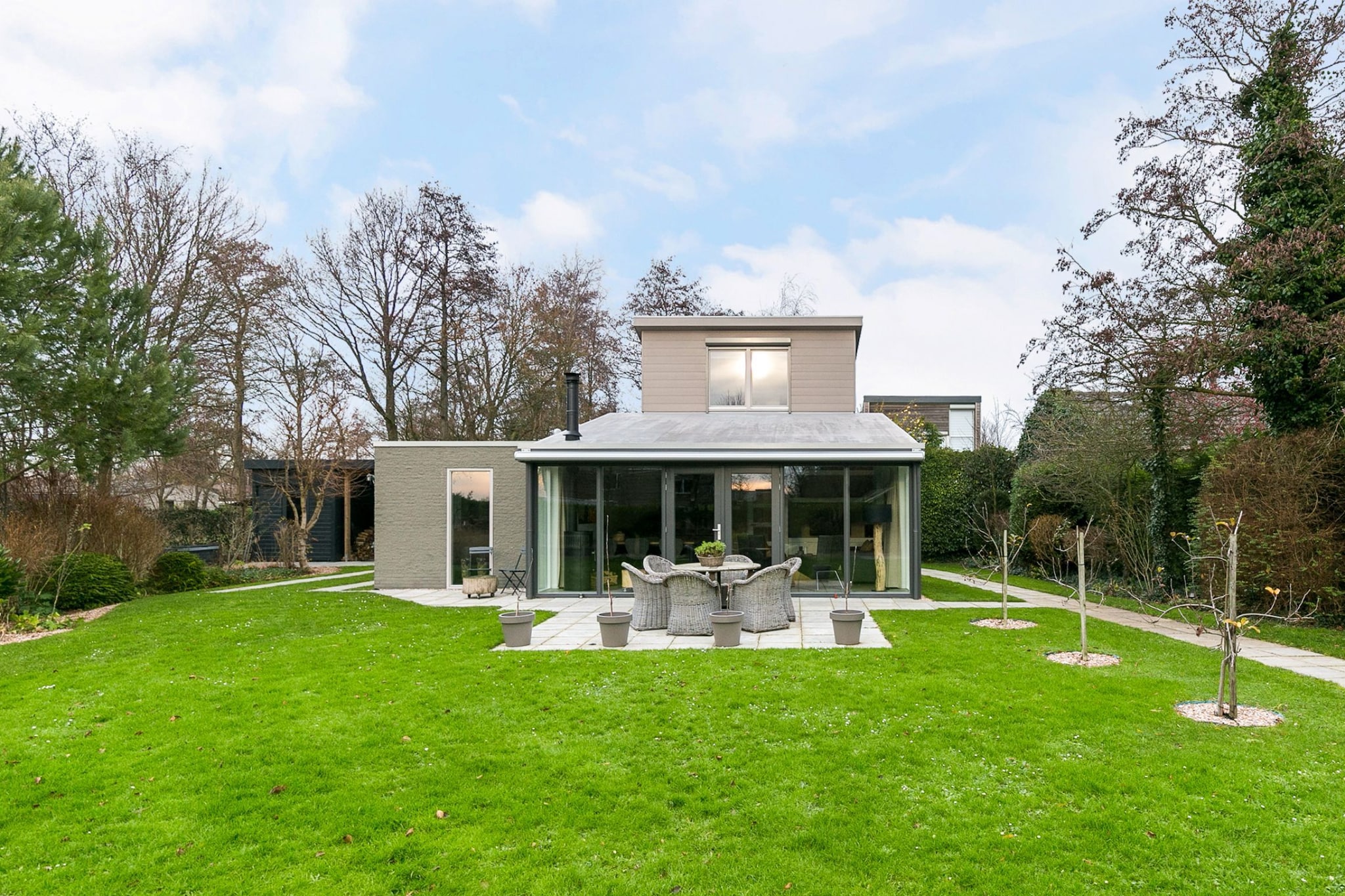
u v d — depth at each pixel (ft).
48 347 42.29
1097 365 41.34
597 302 91.91
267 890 12.54
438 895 12.43
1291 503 32.86
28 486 47.96
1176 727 18.75
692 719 20.33
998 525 61.31
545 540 43.98
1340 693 21.72
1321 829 13.56
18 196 40.86
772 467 42.47
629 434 46.98
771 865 13.09
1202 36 38.86
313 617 37.40
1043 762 16.85
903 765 17.02
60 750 18.74
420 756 18.16
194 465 74.64
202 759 17.92
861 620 29.14
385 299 86.63
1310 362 35.50
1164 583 42.65
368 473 85.05
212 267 68.28
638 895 12.30
